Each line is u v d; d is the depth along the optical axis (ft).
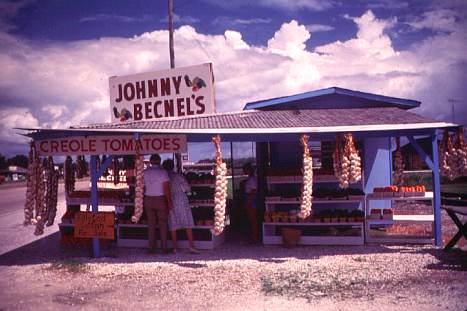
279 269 25.70
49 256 31.32
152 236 31.24
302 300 19.88
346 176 28.04
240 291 21.63
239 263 27.58
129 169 37.11
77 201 36.09
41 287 23.47
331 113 35.32
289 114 35.19
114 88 49.44
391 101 38.88
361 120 31.17
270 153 40.27
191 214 31.42
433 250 29.19
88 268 27.35
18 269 27.53
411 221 32.58
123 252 32.01
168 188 30.58
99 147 29.63
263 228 33.27
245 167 34.83
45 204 30.96
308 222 32.55
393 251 29.43
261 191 41.65
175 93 46.88
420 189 33.27
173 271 26.08
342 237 32.04
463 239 32.81
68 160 36.96
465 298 19.26
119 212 41.50
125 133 29.27
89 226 30.35
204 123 31.22
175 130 28.02
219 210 27.14
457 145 29.89
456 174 30.14
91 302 20.75
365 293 20.57
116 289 22.76
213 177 35.42
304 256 28.94
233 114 35.65
